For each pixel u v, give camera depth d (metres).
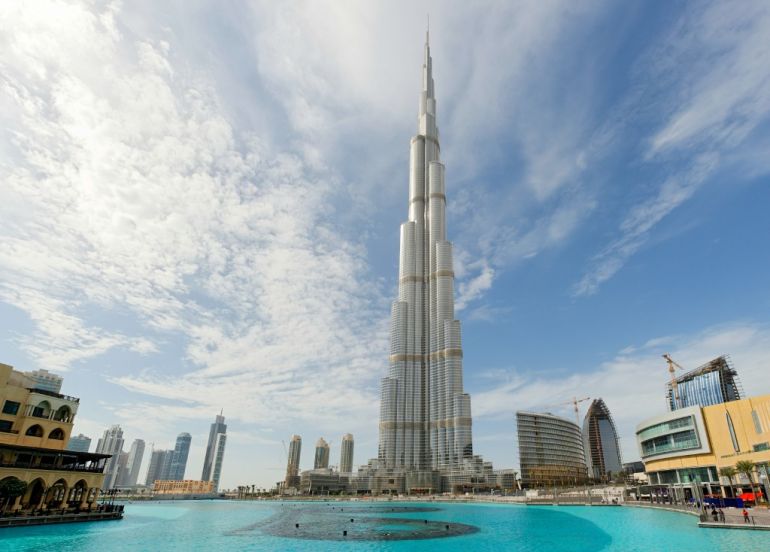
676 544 45.47
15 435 70.06
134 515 106.62
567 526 72.00
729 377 179.12
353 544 55.34
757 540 44.81
